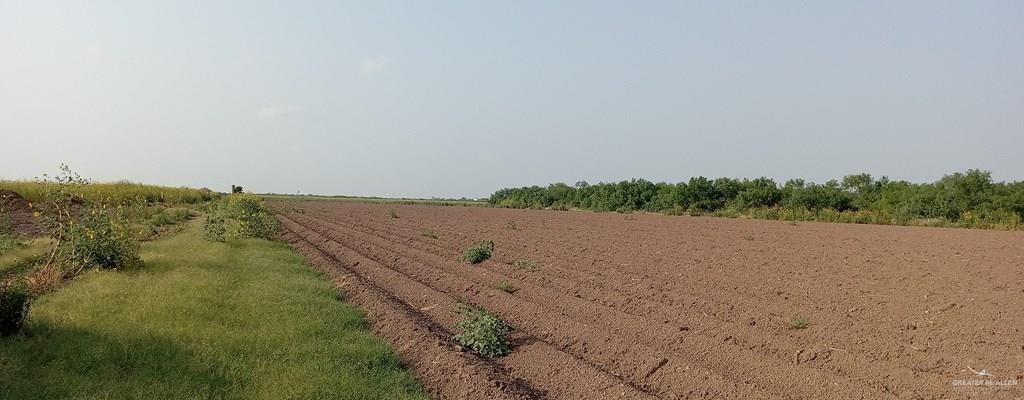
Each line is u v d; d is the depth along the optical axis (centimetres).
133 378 689
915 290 1318
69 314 909
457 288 1445
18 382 647
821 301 1217
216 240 1975
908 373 773
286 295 1173
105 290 1089
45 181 1325
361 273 1664
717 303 1205
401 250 2150
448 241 2520
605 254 2041
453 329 1055
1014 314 1063
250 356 790
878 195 5391
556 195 8869
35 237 1842
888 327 1000
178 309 981
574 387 775
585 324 1039
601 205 7362
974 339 916
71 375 682
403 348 902
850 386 732
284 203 7125
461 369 794
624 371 847
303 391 681
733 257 1953
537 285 1420
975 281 1423
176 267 1396
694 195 6278
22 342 763
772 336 958
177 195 4700
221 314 987
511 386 753
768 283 1433
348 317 1039
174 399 640
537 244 2394
